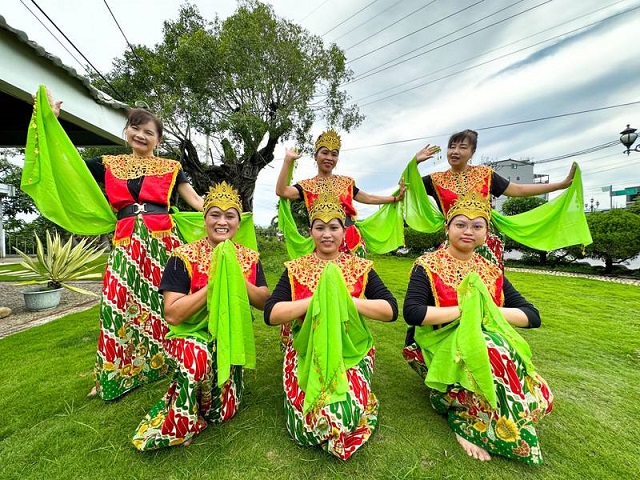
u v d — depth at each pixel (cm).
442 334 178
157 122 236
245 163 1458
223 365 161
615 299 531
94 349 306
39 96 205
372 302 178
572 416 195
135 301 222
